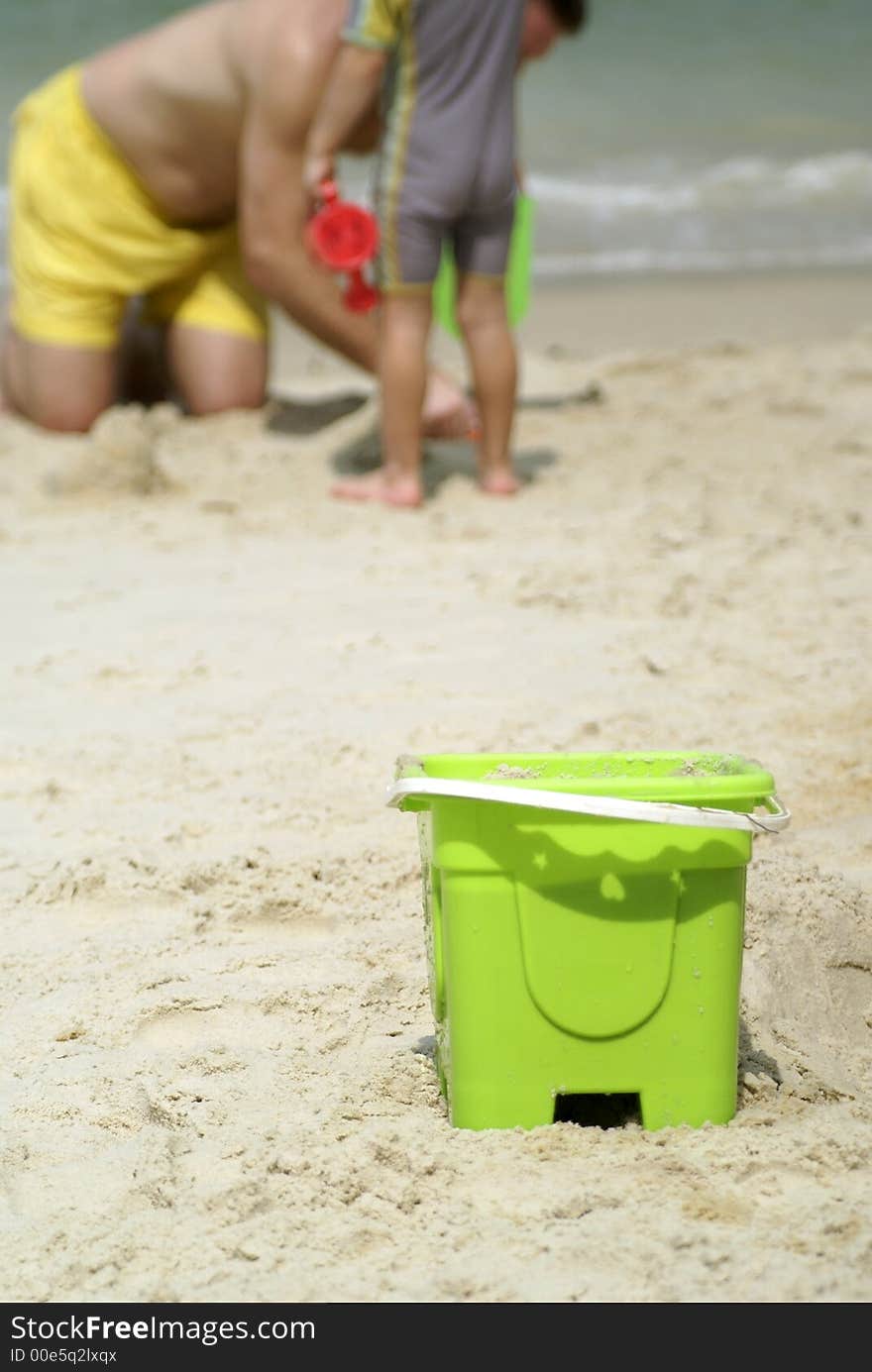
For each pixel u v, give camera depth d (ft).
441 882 9.15
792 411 18.17
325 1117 9.32
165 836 12.43
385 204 15.89
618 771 9.51
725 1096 9.20
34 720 13.43
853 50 42.42
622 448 17.47
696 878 8.95
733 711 13.32
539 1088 9.07
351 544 15.70
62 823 12.59
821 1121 9.22
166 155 17.33
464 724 13.21
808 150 34.01
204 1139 9.11
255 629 14.38
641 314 22.26
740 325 21.80
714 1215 8.30
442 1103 9.52
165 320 18.19
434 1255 8.04
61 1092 9.75
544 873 8.84
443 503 16.42
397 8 15.53
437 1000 9.55
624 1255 7.97
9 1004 10.87
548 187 31.17
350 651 14.06
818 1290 7.69
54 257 17.75
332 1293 7.80
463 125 15.76
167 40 17.20
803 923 11.31
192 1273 8.00
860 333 21.01
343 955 11.46
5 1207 8.61
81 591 15.03
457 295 16.25
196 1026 10.57
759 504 16.12
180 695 13.64
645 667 13.78
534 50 16.61
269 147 16.60
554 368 19.62
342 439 17.47
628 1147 8.92
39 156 17.75
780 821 8.65
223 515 16.31
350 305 16.34
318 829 12.51
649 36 43.62
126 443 16.74
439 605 14.62
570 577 14.90
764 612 14.40
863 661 13.80
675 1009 9.05
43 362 17.87
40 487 16.89
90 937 11.87
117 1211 8.53
